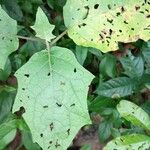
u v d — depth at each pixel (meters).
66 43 0.53
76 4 0.37
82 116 0.35
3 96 0.50
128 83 0.50
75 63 0.36
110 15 0.37
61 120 0.35
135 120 0.41
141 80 0.50
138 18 0.37
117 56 0.55
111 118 0.51
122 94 0.49
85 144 0.52
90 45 0.37
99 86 0.49
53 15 0.58
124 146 0.40
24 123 0.48
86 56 0.50
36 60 0.36
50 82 0.35
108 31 0.37
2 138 0.47
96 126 0.57
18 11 0.54
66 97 0.35
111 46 0.37
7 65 0.48
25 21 0.55
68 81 0.35
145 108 0.50
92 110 0.51
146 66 0.50
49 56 0.36
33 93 0.35
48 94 0.35
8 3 0.54
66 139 0.35
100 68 0.52
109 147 0.40
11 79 0.53
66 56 0.36
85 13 0.37
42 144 0.35
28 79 0.35
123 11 0.37
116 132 0.50
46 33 0.37
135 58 0.50
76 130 0.35
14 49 0.38
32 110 0.35
